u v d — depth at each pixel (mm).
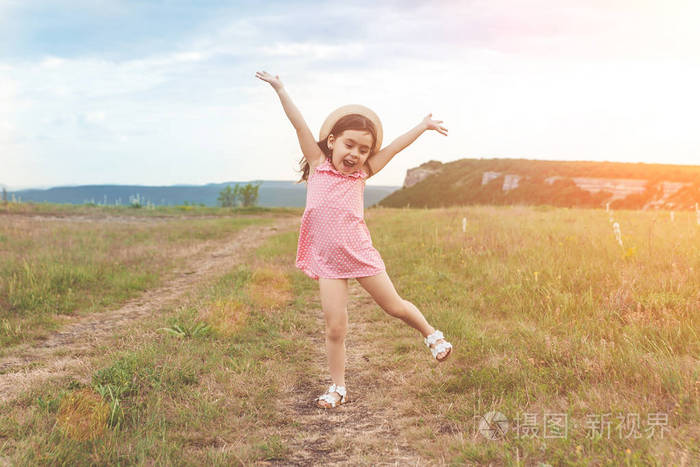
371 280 3535
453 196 88000
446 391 3736
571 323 4699
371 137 3475
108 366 4254
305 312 6531
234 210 31656
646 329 4234
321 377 4273
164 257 11492
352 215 3500
